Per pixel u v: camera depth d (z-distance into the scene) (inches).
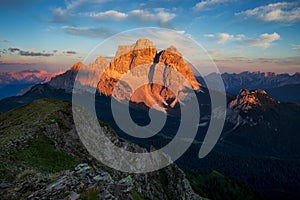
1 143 1432.1
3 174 989.8
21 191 781.3
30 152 1412.4
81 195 661.3
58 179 772.6
